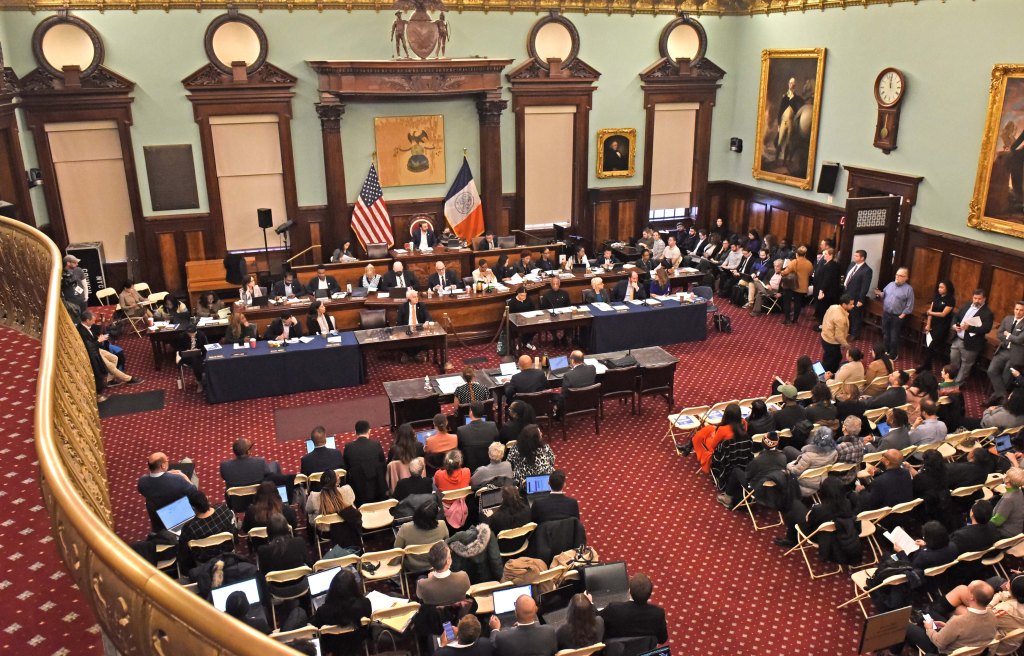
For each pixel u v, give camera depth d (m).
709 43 17.45
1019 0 11.09
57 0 13.87
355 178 16.17
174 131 15.07
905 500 7.22
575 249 16.45
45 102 14.24
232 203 15.77
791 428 8.62
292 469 9.33
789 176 16.47
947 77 12.44
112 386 11.78
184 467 7.75
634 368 10.26
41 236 7.36
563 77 16.61
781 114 16.47
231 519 6.51
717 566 7.54
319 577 6.07
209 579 5.65
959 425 8.88
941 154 12.71
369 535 7.64
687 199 18.66
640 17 16.88
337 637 5.57
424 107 16.16
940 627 5.77
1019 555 6.54
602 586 6.02
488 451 7.34
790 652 6.42
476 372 10.26
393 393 9.58
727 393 11.37
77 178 14.93
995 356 10.51
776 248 15.70
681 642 6.53
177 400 11.27
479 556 6.14
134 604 2.63
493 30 16.06
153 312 14.22
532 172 17.31
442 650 4.96
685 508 8.53
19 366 7.52
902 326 13.02
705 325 13.38
